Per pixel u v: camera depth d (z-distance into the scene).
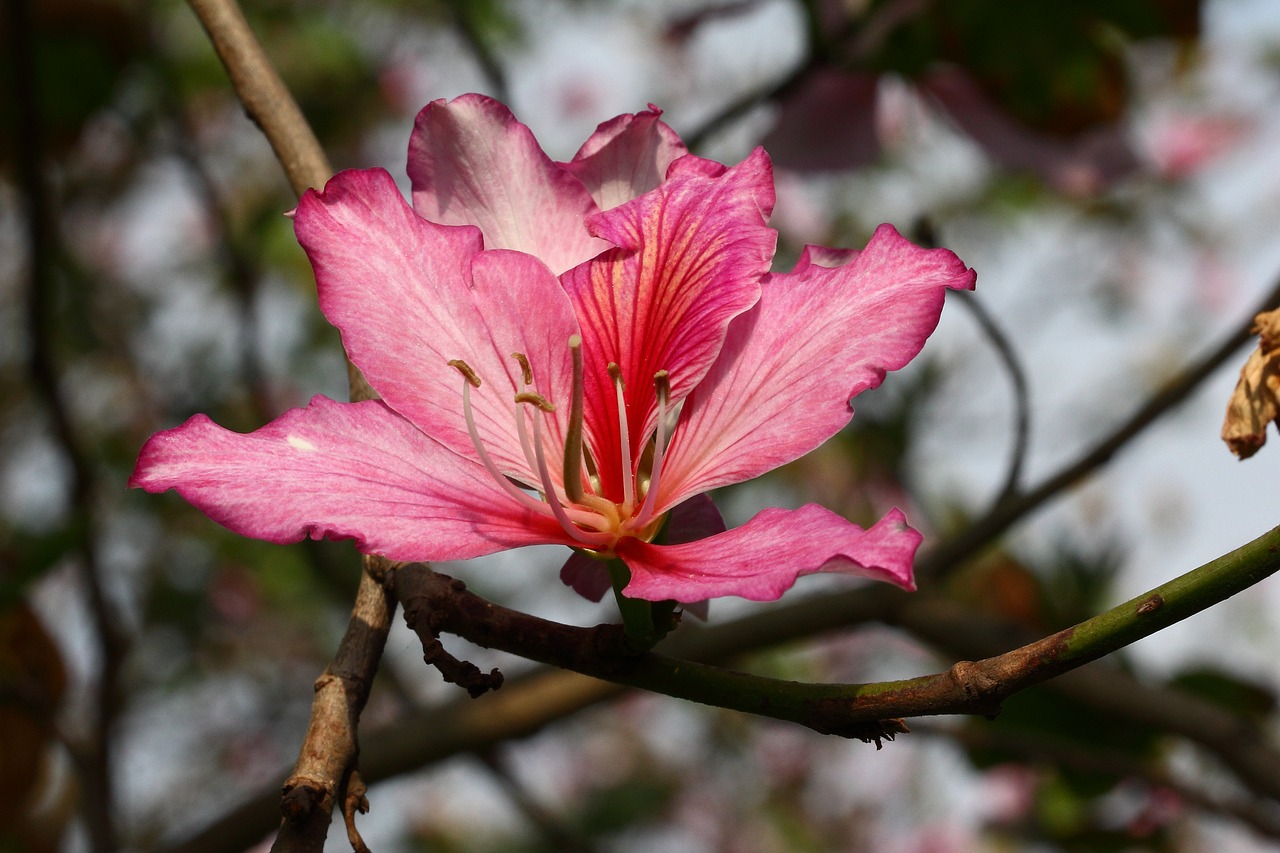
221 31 0.71
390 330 0.66
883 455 1.29
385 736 0.86
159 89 1.33
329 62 1.50
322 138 1.54
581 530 0.65
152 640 1.67
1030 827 1.27
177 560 1.65
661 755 2.14
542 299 0.66
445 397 0.66
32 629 0.93
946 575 0.89
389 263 0.66
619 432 0.67
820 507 0.63
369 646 0.65
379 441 0.65
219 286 1.56
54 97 1.14
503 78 1.04
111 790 0.96
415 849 1.92
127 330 1.60
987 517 0.87
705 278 0.66
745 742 2.17
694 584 0.63
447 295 0.66
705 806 2.12
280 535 0.64
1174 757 1.13
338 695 0.64
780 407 0.65
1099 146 0.96
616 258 0.67
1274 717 1.04
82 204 1.58
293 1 1.51
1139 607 0.62
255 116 0.71
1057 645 0.62
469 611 0.64
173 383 1.60
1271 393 0.64
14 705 0.94
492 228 0.67
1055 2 0.87
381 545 0.64
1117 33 0.89
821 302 0.66
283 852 0.63
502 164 0.67
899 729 0.63
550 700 0.86
